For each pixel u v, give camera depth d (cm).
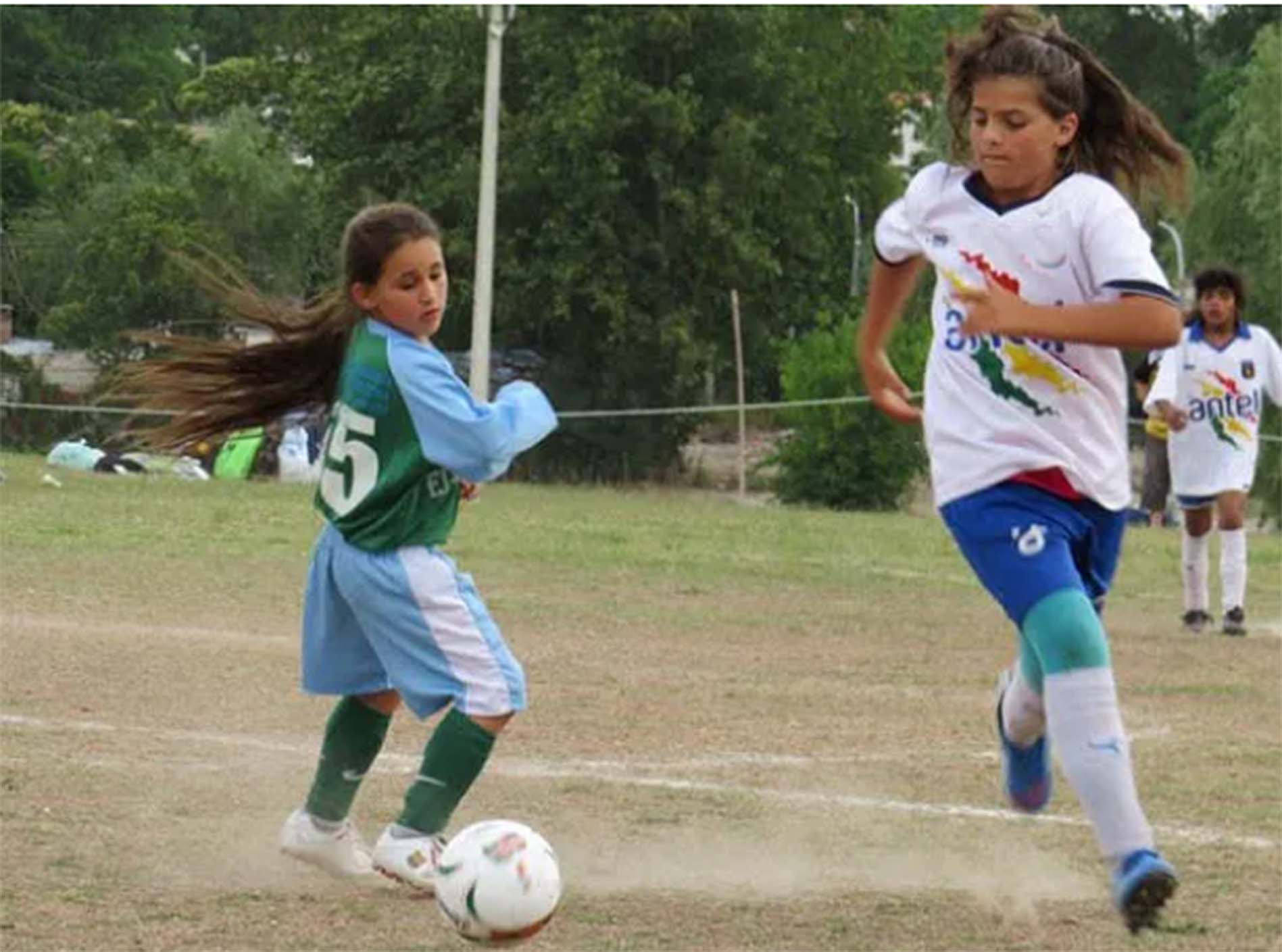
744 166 9769
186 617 2931
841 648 2933
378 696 1492
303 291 10838
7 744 1928
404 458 1428
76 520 4444
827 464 7925
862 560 4491
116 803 1706
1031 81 1309
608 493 7638
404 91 9938
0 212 11581
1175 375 3303
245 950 1300
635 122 9638
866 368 1477
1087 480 1322
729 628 3117
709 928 1391
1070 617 1289
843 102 10544
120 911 1379
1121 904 1255
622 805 1781
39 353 9988
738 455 9600
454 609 1433
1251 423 3353
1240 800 1886
